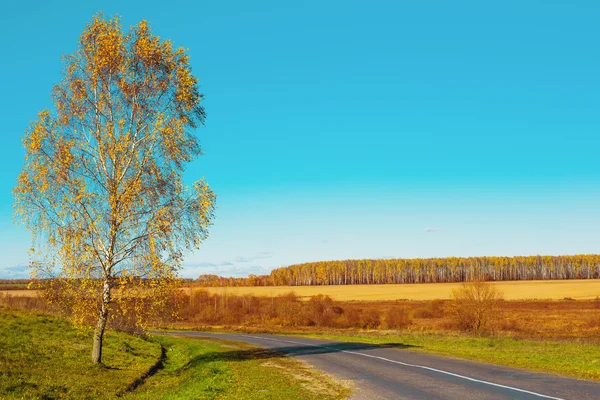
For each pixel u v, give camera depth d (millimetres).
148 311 22156
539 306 80500
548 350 28047
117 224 21625
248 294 97000
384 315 68812
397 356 26062
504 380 16938
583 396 13641
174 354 33594
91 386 18953
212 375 20625
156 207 22156
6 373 18094
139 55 22938
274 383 18172
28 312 35188
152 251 21281
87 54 22922
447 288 131500
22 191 20703
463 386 15812
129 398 17797
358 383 17422
